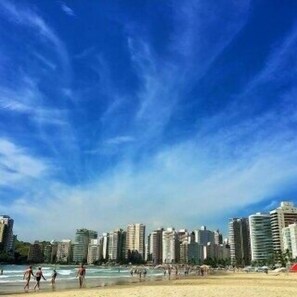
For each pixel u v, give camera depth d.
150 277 103.88
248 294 33.41
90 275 124.69
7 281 70.81
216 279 83.19
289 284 56.47
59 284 61.41
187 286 49.34
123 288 47.16
